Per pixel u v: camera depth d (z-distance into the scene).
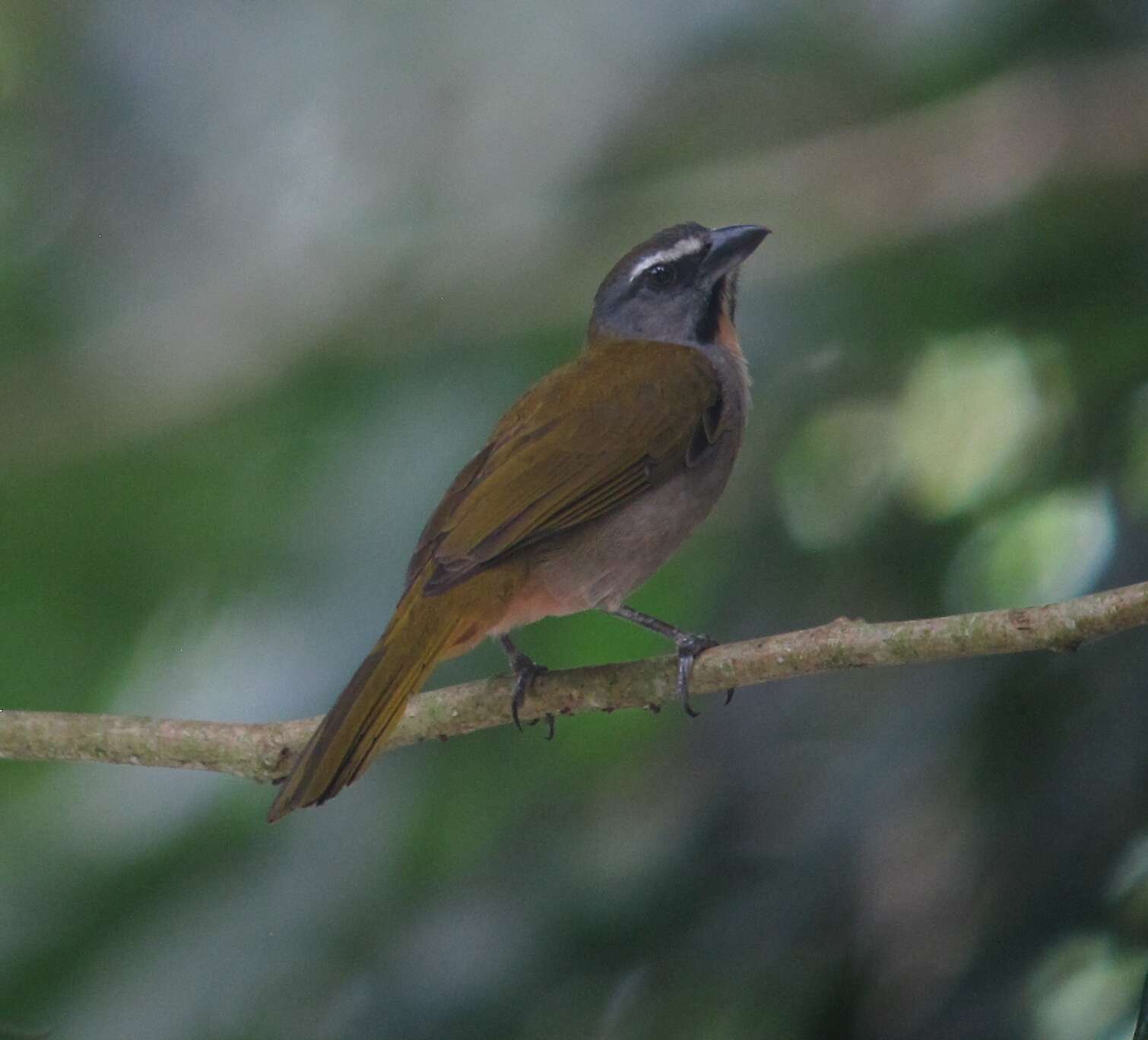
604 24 13.93
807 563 11.54
